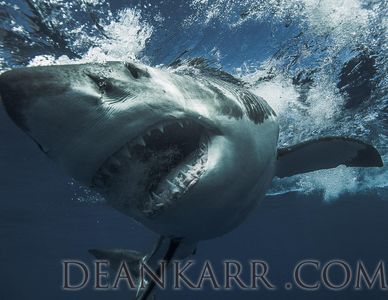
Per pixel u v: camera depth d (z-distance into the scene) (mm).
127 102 2322
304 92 8836
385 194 25734
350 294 86750
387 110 10531
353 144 4180
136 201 2625
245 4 6422
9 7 5770
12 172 16797
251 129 3082
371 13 6879
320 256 74188
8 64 6996
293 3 6504
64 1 5680
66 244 40500
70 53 6609
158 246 3975
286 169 4383
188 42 6703
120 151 2402
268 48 7344
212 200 2617
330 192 23203
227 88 3203
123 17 6016
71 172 2445
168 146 2771
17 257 46438
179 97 2570
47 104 2164
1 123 12062
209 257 64188
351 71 8438
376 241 58281
